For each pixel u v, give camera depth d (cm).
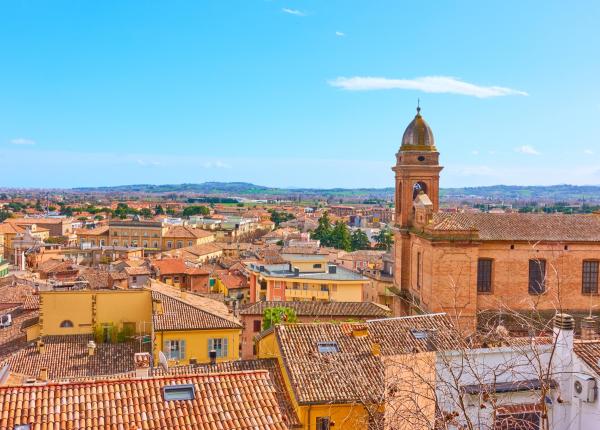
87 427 2241
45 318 5603
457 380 2002
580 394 2711
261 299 10106
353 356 3606
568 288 5869
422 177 6638
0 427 2186
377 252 15425
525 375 2761
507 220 6034
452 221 5819
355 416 3216
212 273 12262
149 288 6369
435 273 5681
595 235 5912
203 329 5322
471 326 5566
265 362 3844
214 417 2366
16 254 15538
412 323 4012
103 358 5009
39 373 4328
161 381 2536
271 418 2402
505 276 5819
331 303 7469
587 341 2958
